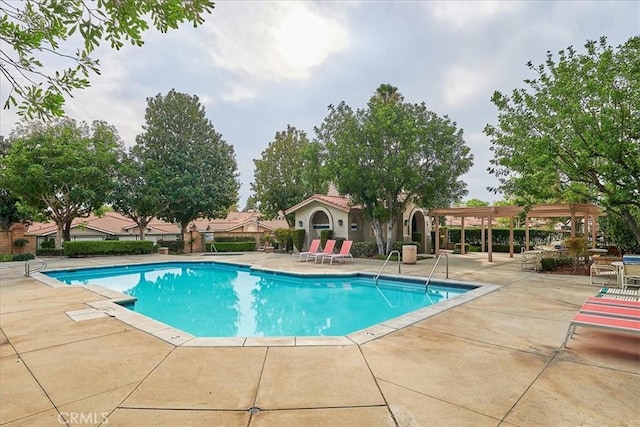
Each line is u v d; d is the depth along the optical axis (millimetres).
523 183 12219
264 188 30469
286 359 4289
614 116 10258
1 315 6551
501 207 16844
